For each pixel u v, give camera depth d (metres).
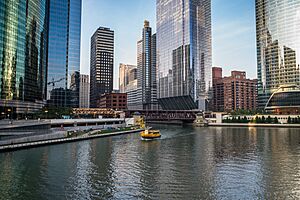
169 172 49.75
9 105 145.50
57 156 64.81
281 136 120.75
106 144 89.56
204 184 42.06
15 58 150.50
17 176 46.38
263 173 48.91
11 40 147.50
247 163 57.84
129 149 78.81
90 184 42.06
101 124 154.75
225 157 65.31
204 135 129.75
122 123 176.75
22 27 156.88
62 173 48.78
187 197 36.38
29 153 67.94
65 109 176.25
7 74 144.50
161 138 113.00
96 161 59.84
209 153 71.56
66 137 98.81
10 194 37.31
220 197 36.28
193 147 84.06
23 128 94.62
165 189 39.66
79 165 55.53
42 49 192.25
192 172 49.81
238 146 86.06
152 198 35.94
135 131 144.12
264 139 107.75
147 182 43.19
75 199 35.62
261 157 65.06
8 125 88.69
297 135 125.81
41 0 188.50
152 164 56.97
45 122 110.38
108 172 49.75
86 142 94.12
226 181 43.69
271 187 40.50
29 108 166.62
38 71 182.88
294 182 43.12
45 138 88.56
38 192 38.22
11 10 147.12
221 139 109.19
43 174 47.91
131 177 46.28
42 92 193.62
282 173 48.84
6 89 143.75
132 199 35.62
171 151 75.31
